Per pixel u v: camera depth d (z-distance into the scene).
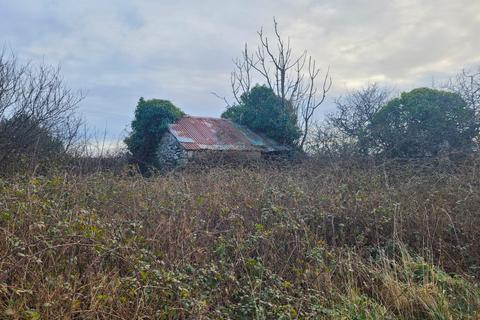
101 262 3.60
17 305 2.95
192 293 3.63
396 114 15.18
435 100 14.70
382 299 4.20
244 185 6.88
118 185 6.49
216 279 3.86
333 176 7.76
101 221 4.48
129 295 3.38
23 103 9.38
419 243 5.41
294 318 3.60
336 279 4.44
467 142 12.55
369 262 4.89
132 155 16.91
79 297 3.27
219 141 18.30
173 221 4.71
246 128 20.84
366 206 5.95
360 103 18.81
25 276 3.22
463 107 14.02
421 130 13.72
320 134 17.02
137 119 18.89
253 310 3.62
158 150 18.67
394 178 8.16
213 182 7.19
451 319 3.83
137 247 3.98
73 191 5.42
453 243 5.45
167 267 3.92
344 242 5.35
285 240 4.88
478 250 5.19
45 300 3.04
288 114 20.72
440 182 7.31
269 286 4.01
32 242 3.62
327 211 5.80
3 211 3.99
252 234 4.99
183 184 6.96
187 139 17.73
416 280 4.58
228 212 5.40
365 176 7.69
